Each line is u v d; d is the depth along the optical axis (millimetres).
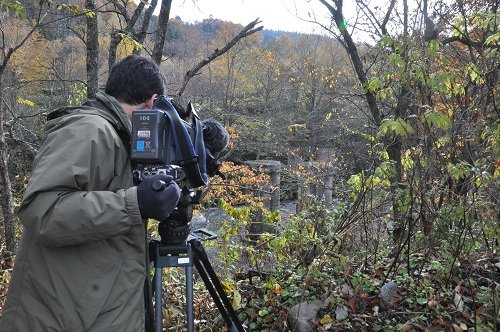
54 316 1438
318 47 18234
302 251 3756
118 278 1500
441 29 4516
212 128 2023
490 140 3555
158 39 5184
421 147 3424
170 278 3607
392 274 3371
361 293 3078
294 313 2893
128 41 4625
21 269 1499
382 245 3908
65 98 10094
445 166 3367
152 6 5320
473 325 2842
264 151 16969
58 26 5039
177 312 2963
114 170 1538
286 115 17922
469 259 3359
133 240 1551
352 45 6133
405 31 3941
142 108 1693
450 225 3537
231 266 3760
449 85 3668
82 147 1414
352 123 7055
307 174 10930
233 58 22609
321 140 12648
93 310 1439
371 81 3953
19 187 6578
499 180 3486
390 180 3613
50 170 1374
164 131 1629
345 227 3723
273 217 4285
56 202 1361
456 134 3590
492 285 3145
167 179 1485
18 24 9516
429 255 3492
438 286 3215
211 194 8867
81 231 1374
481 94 3891
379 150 4070
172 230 1829
